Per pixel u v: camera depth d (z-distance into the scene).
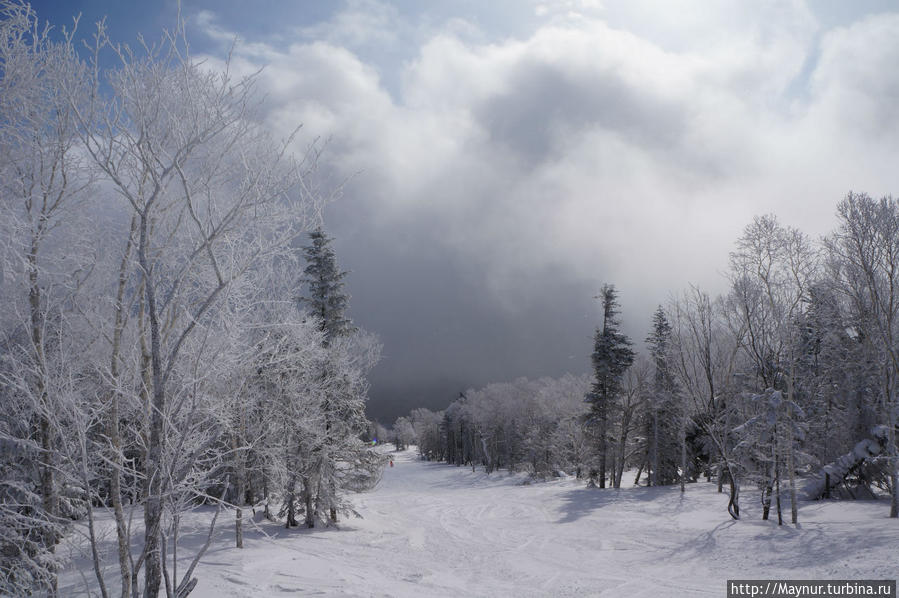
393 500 45.47
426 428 141.00
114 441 7.79
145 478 7.29
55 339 8.10
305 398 22.56
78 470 7.41
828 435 34.69
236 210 7.44
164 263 7.87
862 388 32.28
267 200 7.48
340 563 20.33
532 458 70.12
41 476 9.10
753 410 28.97
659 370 43.69
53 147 7.79
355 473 29.06
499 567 20.45
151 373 8.13
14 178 7.68
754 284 26.88
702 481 50.12
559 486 53.25
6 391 7.95
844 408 34.75
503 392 89.69
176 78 7.29
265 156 7.66
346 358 26.64
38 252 7.75
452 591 16.67
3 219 7.30
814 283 27.09
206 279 8.13
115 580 10.95
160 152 7.32
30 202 7.83
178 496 7.38
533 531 29.27
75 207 8.05
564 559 21.84
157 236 7.91
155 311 7.50
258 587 16.12
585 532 28.20
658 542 24.17
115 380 7.43
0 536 8.51
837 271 26.64
